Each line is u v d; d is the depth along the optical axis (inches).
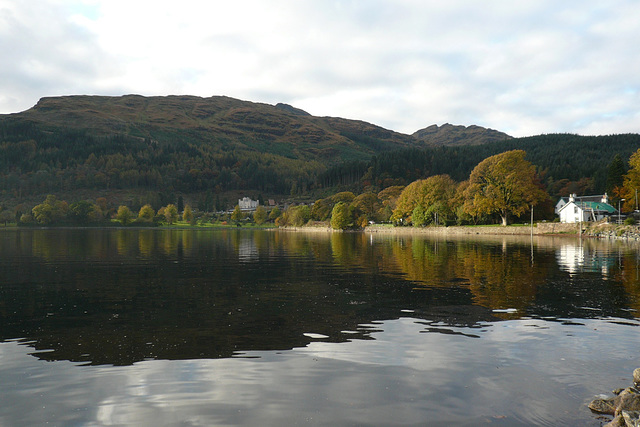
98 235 4431.6
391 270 1277.1
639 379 396.2
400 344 522.0
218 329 594.6
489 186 4234.7
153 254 1934.1
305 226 7450.8
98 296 855.1
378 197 7760.8
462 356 477.4
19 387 395.5
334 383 403.5
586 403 361.1
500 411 346.6
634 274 1138.7
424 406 355.3
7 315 681.0
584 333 564.7
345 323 625.6
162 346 516.7
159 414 342.0
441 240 3152.1
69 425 325.1
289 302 783.7
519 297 820.0
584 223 3639.3
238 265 1450.5
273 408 351.9
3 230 6446.9
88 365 451.8
